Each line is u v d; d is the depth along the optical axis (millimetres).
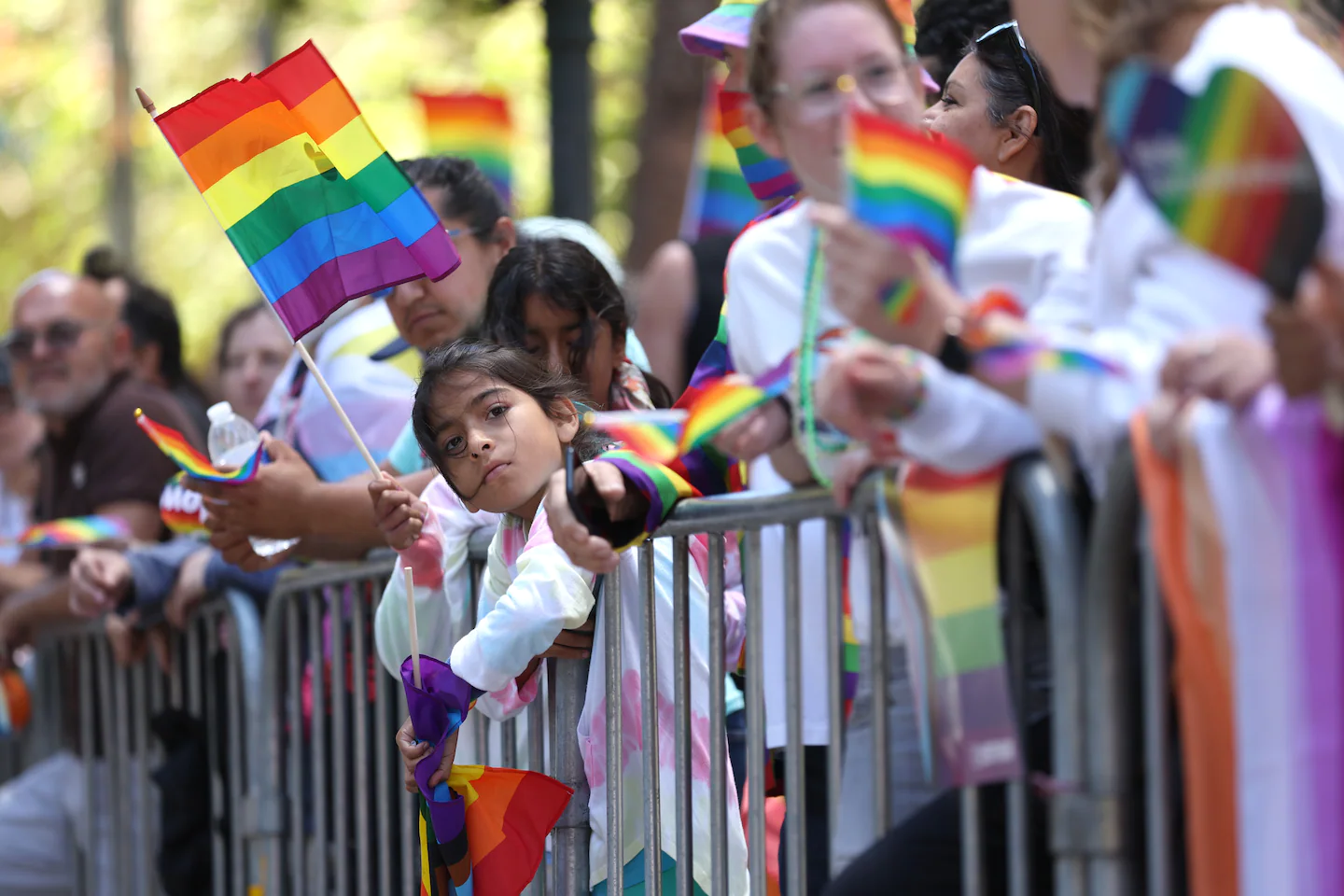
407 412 14258
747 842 11102
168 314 20453
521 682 10977
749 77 8938
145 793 17328
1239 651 6586
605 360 12266
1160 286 7172
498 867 10586
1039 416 7234
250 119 10766
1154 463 6844
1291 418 6516
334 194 10867
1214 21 7195
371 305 14891
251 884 15164
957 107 11680
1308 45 7340
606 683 10469
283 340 20625
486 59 54281
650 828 10258
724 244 16781
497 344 11047
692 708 10734
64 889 19156
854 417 7535
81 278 19125
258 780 15008
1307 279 6410
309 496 13102
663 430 8805
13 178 67625
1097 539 7180
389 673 13102
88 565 16797
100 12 67875
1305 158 6426
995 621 7484
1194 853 6777
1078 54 7812
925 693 7723
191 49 67438
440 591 11734
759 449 9180
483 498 10711
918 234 7359
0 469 23047
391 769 13211
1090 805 7195
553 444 10797
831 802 8875
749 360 9672
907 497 7727
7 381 22891
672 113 29078
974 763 7504
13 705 19594
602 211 50031
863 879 8312
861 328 7648
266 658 14906
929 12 13227
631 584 10734
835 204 8594
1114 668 7164
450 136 17828
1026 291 8727
